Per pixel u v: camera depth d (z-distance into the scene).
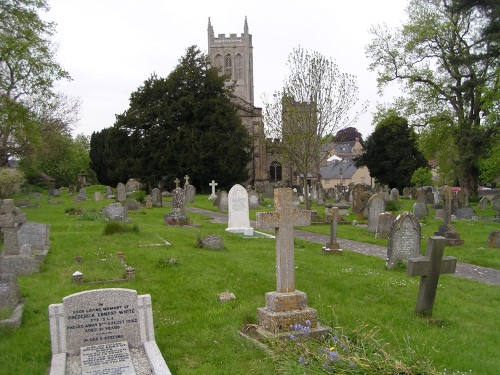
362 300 10.52
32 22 30.30
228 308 9.59
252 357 7.21
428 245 9.40
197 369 6.81
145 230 19.84
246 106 76.50
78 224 21.72
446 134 39.62
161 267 12.83
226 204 34.59
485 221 28.19
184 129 57.47
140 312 7.23
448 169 54.69
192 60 60.75
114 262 13.34
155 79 60.44
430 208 36.88
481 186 71.69
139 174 57.94
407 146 64.62
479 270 15.00
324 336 7.68
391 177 66.44
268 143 34.53
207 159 57.91
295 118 31.86
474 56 37.09
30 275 12.17
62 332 6.86
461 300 10.94
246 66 89.00
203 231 21.36
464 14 37.41
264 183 72.31
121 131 59.03
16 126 30.50
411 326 8.80
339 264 14.53
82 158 80.50
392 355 6.83
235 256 14.97
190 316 9.11
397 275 13.26
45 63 30.97
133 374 6.34
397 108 40.75
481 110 38.41
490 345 8.10
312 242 20.44
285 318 7.92
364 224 27.00
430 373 6.18
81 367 6.46
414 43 39.06
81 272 12.17
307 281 11.94
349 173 85.31
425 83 40.53
